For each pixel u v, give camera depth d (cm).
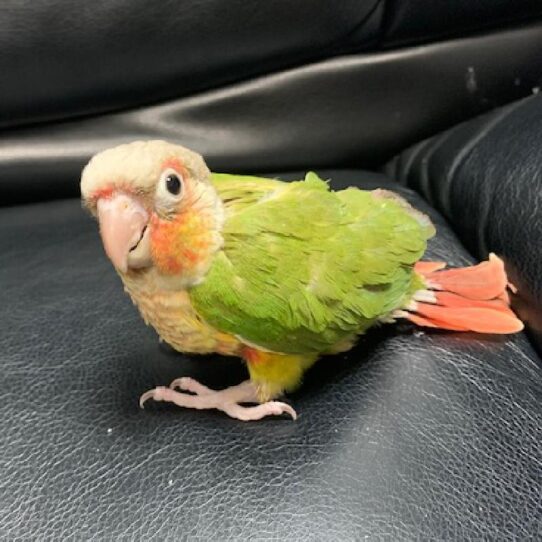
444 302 20
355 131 29
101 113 28
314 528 15
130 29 25
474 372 19
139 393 19
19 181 28
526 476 16
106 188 15
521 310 20
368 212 19
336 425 17
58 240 25
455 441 17
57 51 26
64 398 19
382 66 28
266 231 17
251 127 28
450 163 25
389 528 15
